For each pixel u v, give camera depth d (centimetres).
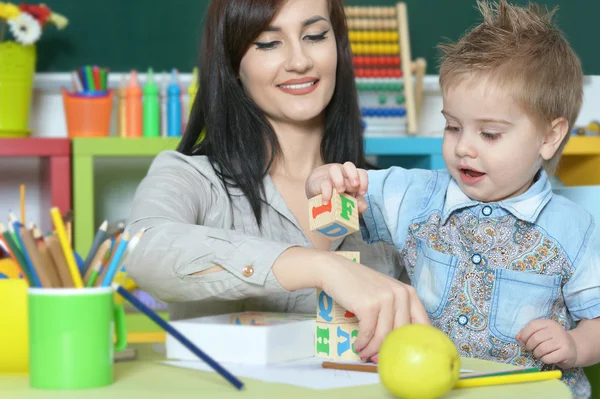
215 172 137
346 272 88
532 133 116
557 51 120
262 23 133
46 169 247
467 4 282
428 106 283
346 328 92
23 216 89
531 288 118
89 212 229
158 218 107
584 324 117
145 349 101
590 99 284
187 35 276
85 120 238
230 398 70
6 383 78
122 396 71
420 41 281
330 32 139
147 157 279
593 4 282
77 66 272
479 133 116
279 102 138
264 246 94
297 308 133
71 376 74
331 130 149
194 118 150
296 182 145
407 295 87
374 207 132
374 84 254
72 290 74
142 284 101
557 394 74
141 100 259
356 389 75
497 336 119
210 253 95
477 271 120
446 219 125
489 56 114
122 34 274
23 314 83
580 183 253
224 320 101
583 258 118
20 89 241
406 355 71
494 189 119
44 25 251
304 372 83
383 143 235
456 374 73
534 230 120
